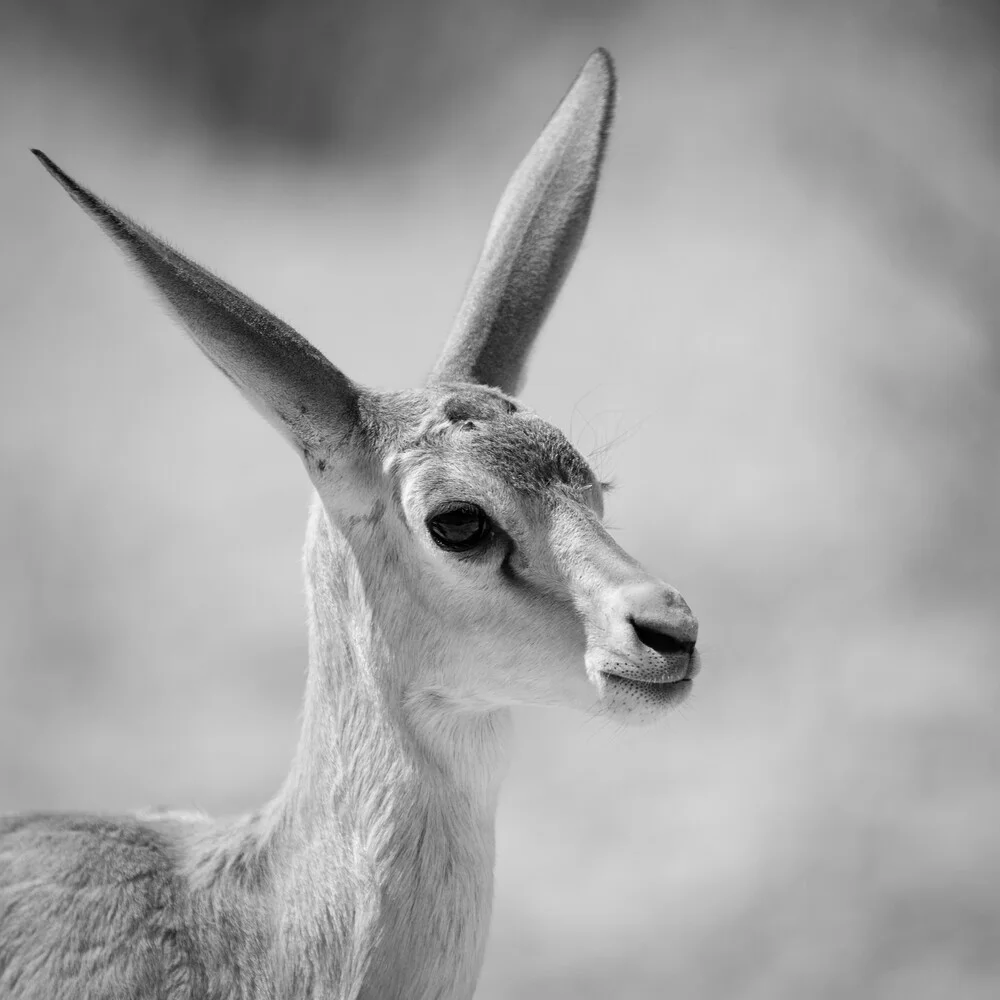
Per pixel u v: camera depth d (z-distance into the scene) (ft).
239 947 39.01
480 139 181.16
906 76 159.22
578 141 46.65
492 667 39.01
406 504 38.91
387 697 39.52
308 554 41.75
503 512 38.50
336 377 39.81
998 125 151.74
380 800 39.22
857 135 154.10
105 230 36.78
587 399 131.03
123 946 38.06
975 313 131.75
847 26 168.35
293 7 201.05
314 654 41.16
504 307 44.91
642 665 37.47
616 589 37.86
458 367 44.19
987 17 165.17
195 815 45.73
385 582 39.63
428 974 39.29
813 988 76.38
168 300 37.42
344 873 38.93
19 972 37.81
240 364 38.34
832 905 81.05
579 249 46.09
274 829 40.32
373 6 199.11
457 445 39.11
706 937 79.51
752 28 175.01
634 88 173.17
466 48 191.62
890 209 144.77
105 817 41.91
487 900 40.65
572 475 39.73
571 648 38.40
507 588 38.63
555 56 184.85
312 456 39.65
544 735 96.58
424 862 39.24
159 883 39.70
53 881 38.91
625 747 94.43
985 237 138.72
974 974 76.43
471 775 40.14
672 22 180.45
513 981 76.33
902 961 77.46
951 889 81.35
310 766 40.24
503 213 46.42
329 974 38.58
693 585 106.73
